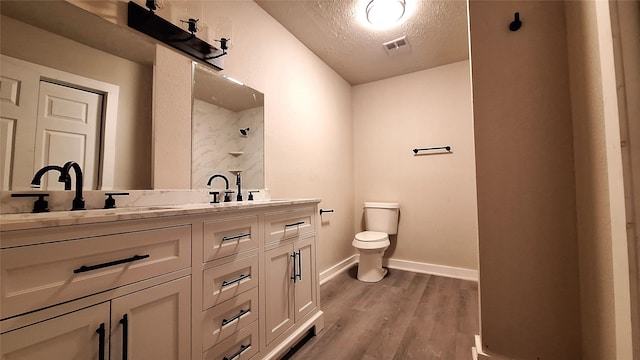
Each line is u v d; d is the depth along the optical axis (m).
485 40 1.14
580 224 0.94
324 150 2.66
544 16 1.06
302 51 2.35
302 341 1.50
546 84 1.04
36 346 0.61
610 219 0.72
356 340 1.51
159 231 0.86
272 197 1.95
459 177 2.66
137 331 0.79
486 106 1.13
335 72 2.91
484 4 1.15
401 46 2.41
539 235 1.04
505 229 1.09
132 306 0.78
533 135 1.05
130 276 0.78
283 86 2.10
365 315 1.82
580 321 0.96
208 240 1.01
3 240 0.57
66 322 0.65
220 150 1.60
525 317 1.05
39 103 0.94
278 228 1.36
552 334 1.01
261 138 1.88
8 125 0.88
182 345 0.90
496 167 1.11
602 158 0.77
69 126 1.01
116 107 1.15
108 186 1.11
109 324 0.73
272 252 1.31
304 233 1.55
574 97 0.96
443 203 2.72
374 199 3.11
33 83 0.93
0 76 0.87
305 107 2.38
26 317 0.60
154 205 1.24
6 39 0.89
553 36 1.04
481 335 1.12
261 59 1.89
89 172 1.06
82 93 1.05
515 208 1.08
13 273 0.59
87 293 0.69
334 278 2.60
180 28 1.38
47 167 0.89
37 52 0.95
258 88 1.86
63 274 0.65
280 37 2.08
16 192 0.88
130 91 1.20
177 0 1.38
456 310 1.87
